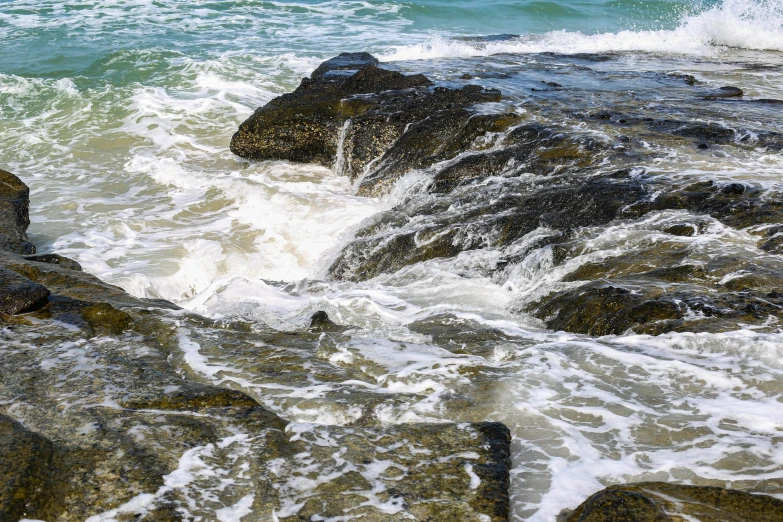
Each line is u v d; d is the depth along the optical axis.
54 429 4.34
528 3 24.98
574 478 4.05
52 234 9.66
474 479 3.94
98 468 3.97
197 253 9.16
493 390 4.95
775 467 4.05
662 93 13.12
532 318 6.46
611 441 4.38
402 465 4.08
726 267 6.51
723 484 3.94
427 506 3.74
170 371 5.21
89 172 11.91
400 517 3.67
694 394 4.82
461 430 4.38
